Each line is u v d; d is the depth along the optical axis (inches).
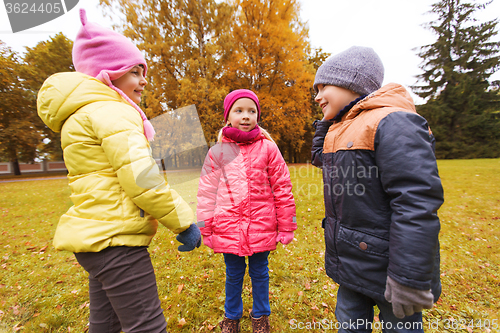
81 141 38.9
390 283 35.4
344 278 44.9
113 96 42.5
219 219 60.4
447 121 813.2
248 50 564.4
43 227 171.9
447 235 126.9
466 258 102.0
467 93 800.3
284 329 66.0
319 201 201.9
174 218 39.8
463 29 820.0
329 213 48.8
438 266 39.5
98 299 45.9
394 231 35.1
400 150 35.6
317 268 96.8
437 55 843.4
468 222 144.6
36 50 719.1
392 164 36.0
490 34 789.9
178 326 68.2
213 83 518.6
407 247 33.1
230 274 61.7
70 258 117.9
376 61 47.3
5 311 79.7
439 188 33.4
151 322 40.2
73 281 96.4
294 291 82.2
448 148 802.8
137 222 40.2
